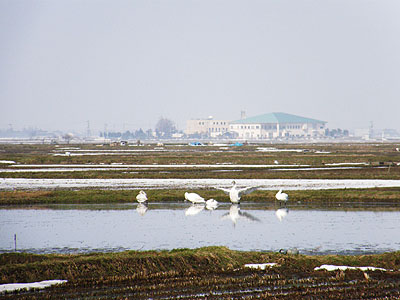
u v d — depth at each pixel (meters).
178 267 36.12
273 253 38.81
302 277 34.12
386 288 31.59
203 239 45.09
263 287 32.16
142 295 30.53
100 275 34.56
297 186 79.25
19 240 44.31
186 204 64.00
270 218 54.72
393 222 52.28
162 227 50.00
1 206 61.81
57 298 29.98
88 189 75.19
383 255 38.19
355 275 34.41
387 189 73.44
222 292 31.17
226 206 62.41
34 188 76.69
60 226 50.28
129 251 38.97
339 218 54.53
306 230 48.53
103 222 52.34
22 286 32.12
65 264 35.00
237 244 43.25
